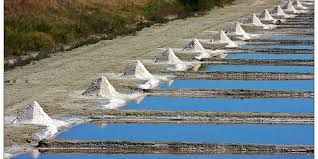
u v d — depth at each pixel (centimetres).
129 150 2181
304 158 2094
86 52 4172
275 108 2703
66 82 3186
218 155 2123
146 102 2833
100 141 2206
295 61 3731
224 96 2947
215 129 2411
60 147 2198
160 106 2750
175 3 6719
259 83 3219
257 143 2216
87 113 2588
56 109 2647
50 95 2898
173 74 3416
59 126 2441
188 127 2441
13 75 3406
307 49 4172
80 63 3747
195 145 2177
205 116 2541
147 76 3303
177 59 3747
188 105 2767
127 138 2300
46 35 4525
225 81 3281
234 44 4478
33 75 3384
